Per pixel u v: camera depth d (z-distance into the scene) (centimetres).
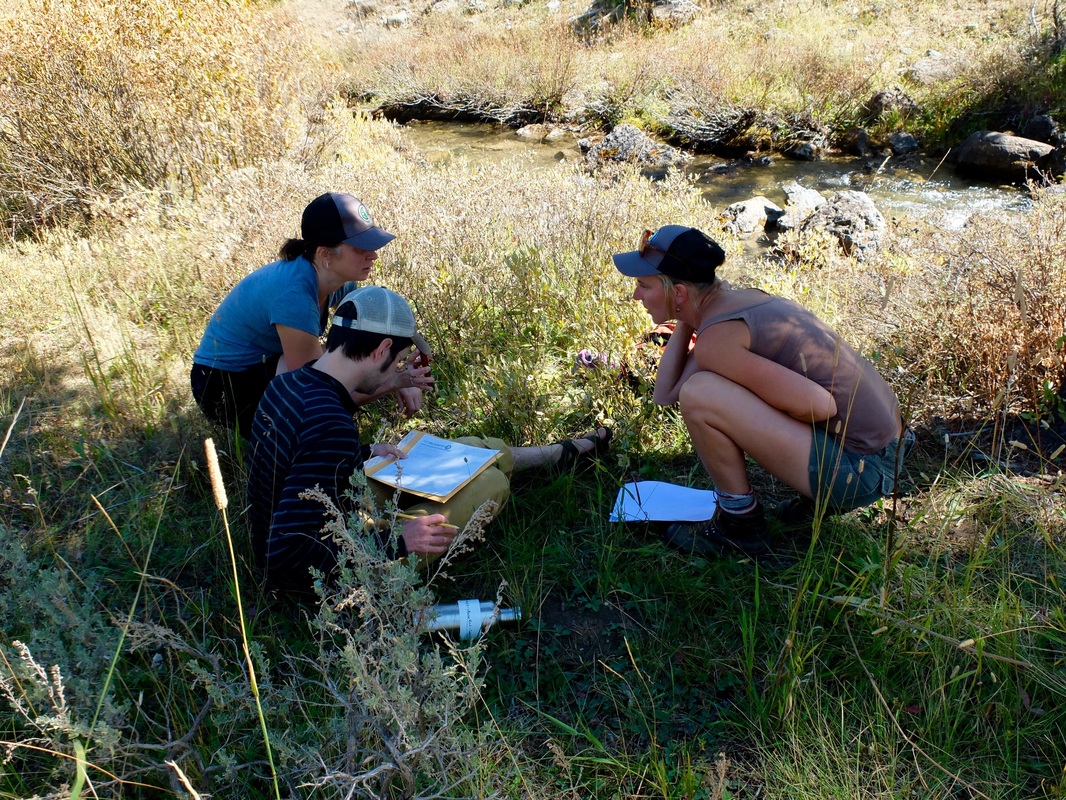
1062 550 289
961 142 969
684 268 279
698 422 280
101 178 705
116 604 286
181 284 502
